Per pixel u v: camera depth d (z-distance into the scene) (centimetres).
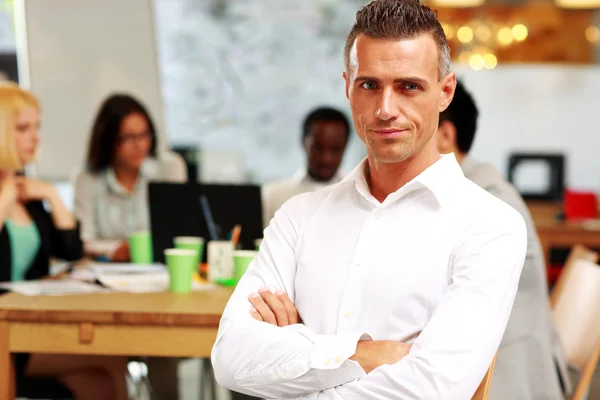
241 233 305
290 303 173
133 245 320
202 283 282
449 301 156
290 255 178
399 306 162
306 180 405
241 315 171
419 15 156
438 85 159
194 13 746
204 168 666
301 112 758
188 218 310
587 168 798
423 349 153
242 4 747
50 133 565
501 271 157
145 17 582
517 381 247
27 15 560
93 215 392
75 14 567
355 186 172
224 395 409
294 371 158
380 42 155
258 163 761
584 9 807
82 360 303
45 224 321
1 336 238
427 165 167
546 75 796
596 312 250
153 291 266
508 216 162
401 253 164
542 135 798
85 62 570
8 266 302
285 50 754
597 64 809
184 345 235
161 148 589
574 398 234
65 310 234
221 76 753
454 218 162
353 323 165
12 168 304
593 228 520
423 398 151
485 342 154
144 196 397
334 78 757
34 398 304
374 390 154
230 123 757
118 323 235
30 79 561
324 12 752
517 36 750
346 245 170
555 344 260
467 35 754
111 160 390
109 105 383
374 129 158
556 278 529
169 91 752
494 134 802
